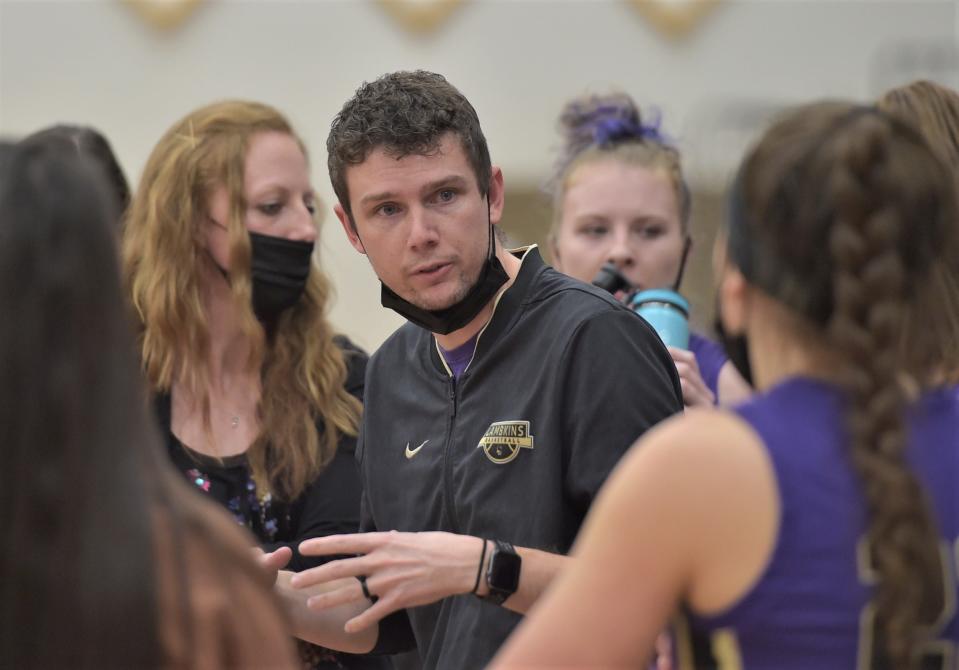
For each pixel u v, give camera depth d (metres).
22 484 3.21
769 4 18.14
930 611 3.54
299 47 18.16
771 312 3.73
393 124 5.72
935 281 3.81
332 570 5.26
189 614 3.25
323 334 7.83
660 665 4.44
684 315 7.38
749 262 3.74
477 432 5.93
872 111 3.76
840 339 3.52
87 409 3.27
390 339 6.70
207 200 7.51
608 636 3.50
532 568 5.33
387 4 18.08
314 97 18.20
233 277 7.43
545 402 5.72
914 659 3.45
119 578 3.16
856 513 3.48
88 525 3.20
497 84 18.27
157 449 3.50
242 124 7.63
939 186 3.65
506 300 5.99
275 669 3.46
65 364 3.26
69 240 3.32
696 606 3.58
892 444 3.47
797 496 3.49
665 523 3.49
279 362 7.63
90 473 3.24
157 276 7.50
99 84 18.06
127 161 18.17
